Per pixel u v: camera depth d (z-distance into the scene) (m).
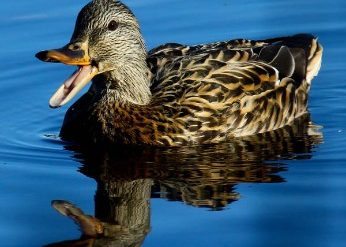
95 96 15.55
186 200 13.19
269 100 15.65
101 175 14.09
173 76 15.43
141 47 15.32
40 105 17.05
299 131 15.65
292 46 16.62
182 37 18.86
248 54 15.97
